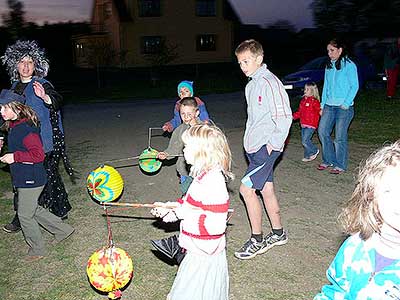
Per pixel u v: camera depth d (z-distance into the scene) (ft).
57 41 124.67
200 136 10.46
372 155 7.00
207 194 10.32
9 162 15.16
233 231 18.30
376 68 71.72
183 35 123.54
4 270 16.01
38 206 17.31
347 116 24.17
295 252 16.38
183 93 20.45
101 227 19.25
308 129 27.30
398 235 6.51
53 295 14.38
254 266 15.52
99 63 111.45
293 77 61.98
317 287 14.26
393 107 47.09
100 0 123.65
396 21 107.76
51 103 16.99
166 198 22.70
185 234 10.63
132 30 118.93
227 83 93.91
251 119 15.05
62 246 17.61
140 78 107.55
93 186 17.10
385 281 6.53
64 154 18.31
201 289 10.50
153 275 15.28
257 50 14.80
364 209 6.72
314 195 22.00
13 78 17.39
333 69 23.81
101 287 11.93
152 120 47.85
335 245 16.88
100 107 62.69
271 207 16.22
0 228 19.52
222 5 125.80
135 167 28.02
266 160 14.92
